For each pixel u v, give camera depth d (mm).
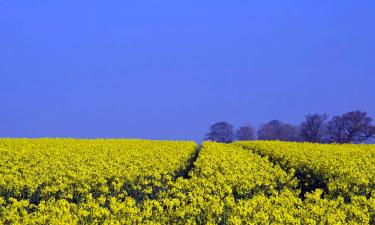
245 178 18938
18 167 21656
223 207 13203
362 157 31188
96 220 11602
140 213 12227
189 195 14734
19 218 11836
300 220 11672
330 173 22422
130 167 21406
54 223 10805
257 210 12781
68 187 17078
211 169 21250
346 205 13297
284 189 18016
